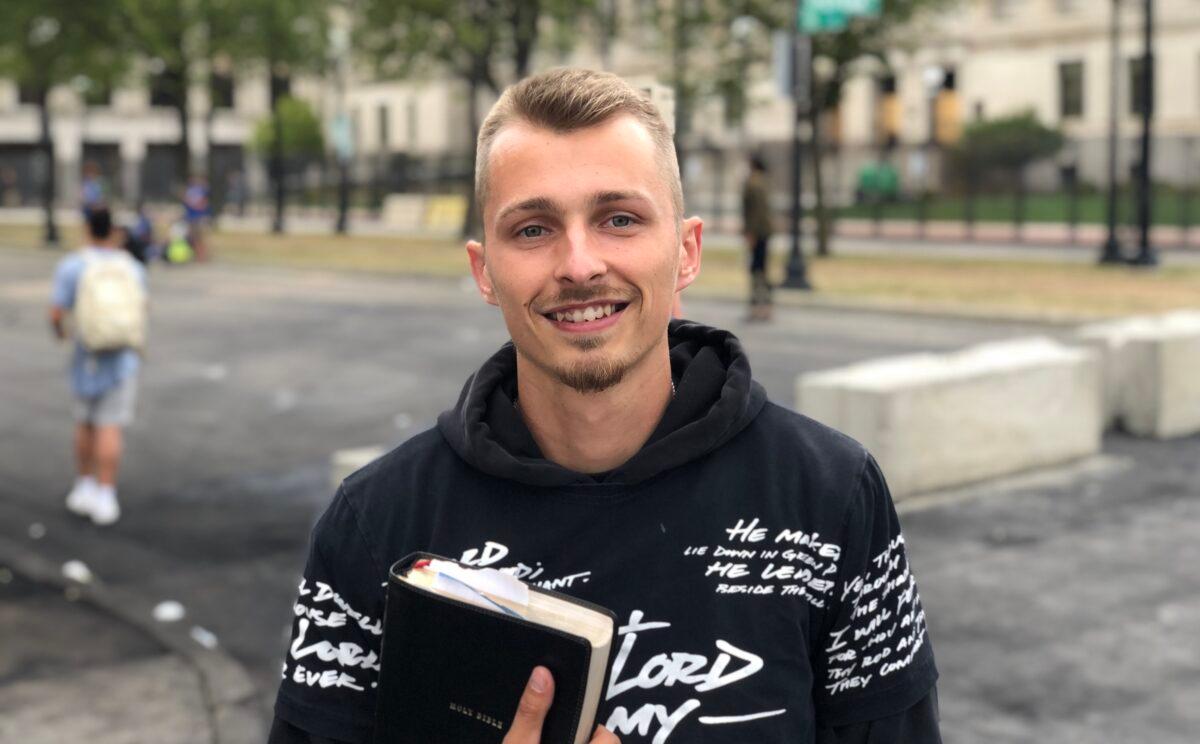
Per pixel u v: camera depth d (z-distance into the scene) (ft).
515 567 5.36
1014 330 53.21
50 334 59.21
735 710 5.25
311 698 5.55
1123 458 31.42
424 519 5.54
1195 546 24.12
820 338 51.31
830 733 5.66
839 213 136.56
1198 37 142.92
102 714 17.49
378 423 37.83
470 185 123.75
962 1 111.34
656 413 5.54
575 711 4.66
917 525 25.71
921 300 61.21
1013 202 136.56
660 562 5.32
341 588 5.61
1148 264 77.15
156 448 34.73
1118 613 20.56
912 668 5.66
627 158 5.15
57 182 204.44
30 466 32.99
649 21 97.96
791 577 5.39
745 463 5.47
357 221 167.32
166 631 20.71
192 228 100.07
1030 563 23.20
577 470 5.57
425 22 106.63
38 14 117.50
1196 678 17.92
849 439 5.70
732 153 152.05
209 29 132.36
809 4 66.23
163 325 60.90
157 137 225.97
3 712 17.58
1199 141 131.03
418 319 61.26
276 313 64.95
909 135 160.04
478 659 4.78
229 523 27.37
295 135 188.96
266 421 38.29
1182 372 34.04
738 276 76.33
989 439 28.96
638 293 5.20
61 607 22.08
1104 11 149.28
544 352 5.25
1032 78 157.07
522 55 109.40
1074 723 16.58
